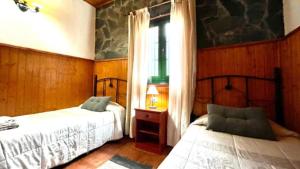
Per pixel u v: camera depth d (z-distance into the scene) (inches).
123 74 132.2
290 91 70.3
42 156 67.4
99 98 117.9
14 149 58.8
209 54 96.0
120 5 136.7
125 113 122.8
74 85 132.4
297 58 65.1
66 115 95.5
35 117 89.1
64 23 124.7
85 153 89.7
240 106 86.7
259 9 84.4
